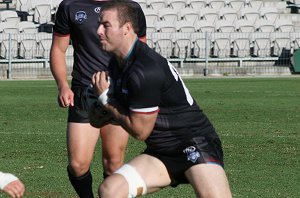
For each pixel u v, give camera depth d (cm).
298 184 2202
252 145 2895
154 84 1341
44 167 2455
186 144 1395
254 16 7594
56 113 3934
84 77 1823
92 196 1866
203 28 7212
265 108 4128
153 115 1355
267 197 2038
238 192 2092
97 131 1809
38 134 3186
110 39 1350
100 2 1845
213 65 6669
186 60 6631
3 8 8312
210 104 4319
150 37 6731
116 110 1362
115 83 1370
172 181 1425
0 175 1273
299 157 2645
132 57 1353
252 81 5919
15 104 4341
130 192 1368
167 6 7750
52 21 7475
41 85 5591
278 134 3180
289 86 5478
